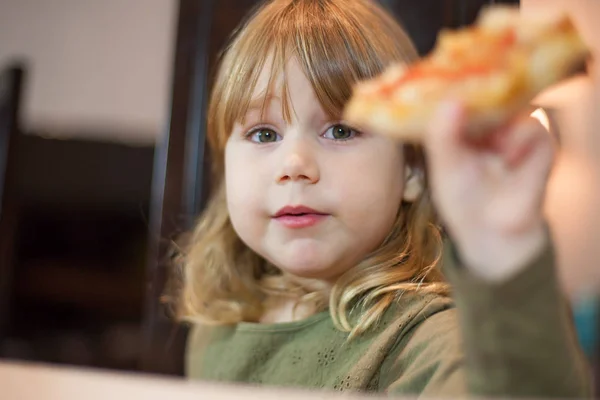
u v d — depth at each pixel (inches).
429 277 19.0
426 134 12.5
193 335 24.3
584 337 36.4
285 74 18.7
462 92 12.3
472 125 12.3
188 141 27.4
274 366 20.1
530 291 12.3
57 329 43.5
